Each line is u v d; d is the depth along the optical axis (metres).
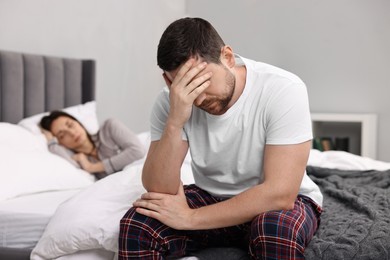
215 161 1.43
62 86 3.08
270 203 1.27
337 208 1.74
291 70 4.21
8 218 1.82
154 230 1.31
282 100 1.32
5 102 2.71
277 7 4.21
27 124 2.64
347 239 1.32
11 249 1.78
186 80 1.30
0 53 2.70
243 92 1.37
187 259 1.40
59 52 3.20
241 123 1.37
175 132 1.36
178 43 1.28
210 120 1.41
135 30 3.87
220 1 4.37
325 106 4.12
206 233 1.44
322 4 4.08
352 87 4.04
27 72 2.84
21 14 2.94
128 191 1.65
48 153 2.38
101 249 1.52
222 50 1.33
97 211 1.55
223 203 1.31
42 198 2.00
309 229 1.31
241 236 1.46
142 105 4.01
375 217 1.49
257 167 1.39
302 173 1.30
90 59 3.28
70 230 1.51
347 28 4.02
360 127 4.05
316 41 4.12
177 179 1.38
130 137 2.59
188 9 4.48
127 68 3.81
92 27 3.46
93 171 2.52
